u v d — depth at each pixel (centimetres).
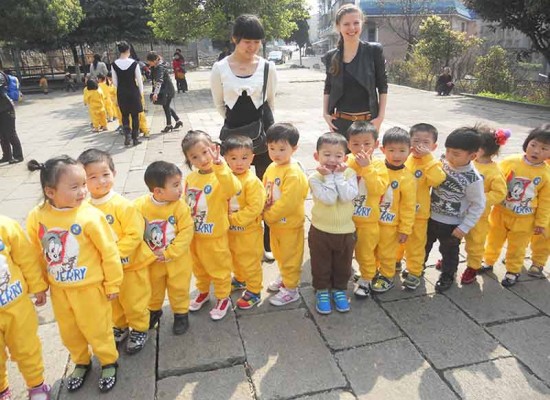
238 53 294
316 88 1683
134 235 222
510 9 1218
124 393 215
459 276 313
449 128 860
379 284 294
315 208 268
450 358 231
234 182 241
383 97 345
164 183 230
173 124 958
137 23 2250
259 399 208
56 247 201
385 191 271
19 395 218
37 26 1723
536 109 1099
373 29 2486
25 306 198
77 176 196
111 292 207
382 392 210
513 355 232
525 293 290
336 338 250
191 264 256
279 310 279
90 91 900
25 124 1082
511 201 288
